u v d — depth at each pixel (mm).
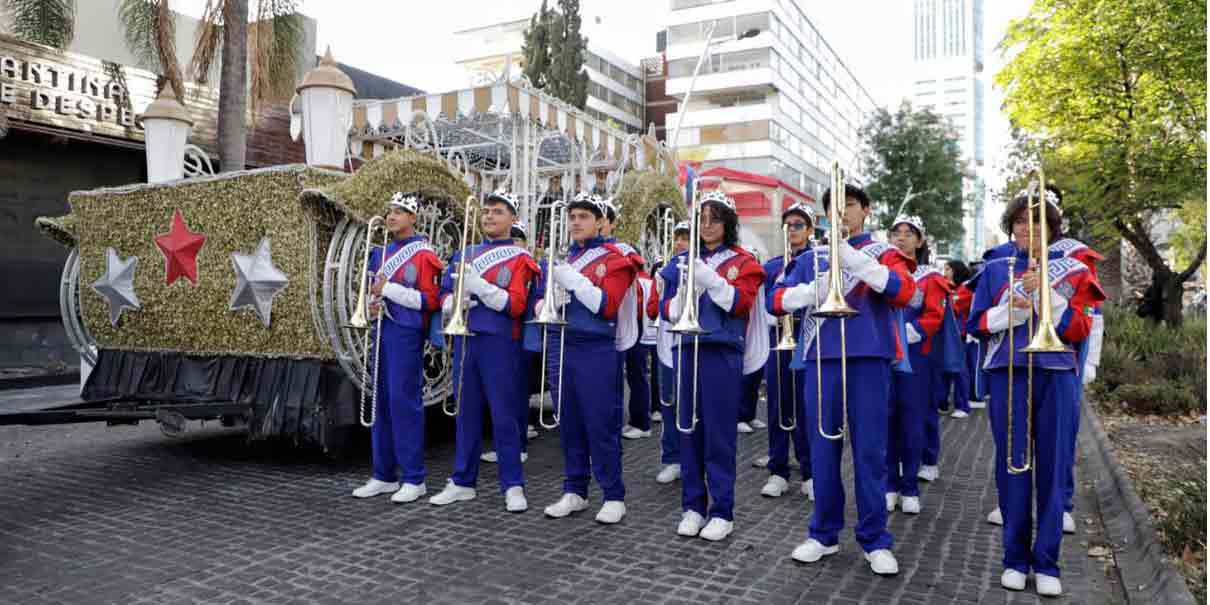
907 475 5039
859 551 4285
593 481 5871
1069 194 14266
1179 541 4133
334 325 5742
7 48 10391
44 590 3680
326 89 6848
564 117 8305
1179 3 12250
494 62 57219
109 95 11500
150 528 4609
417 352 5250
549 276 4660
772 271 5621
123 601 3561
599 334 4699
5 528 4602
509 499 5000
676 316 4406
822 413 4062
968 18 139000
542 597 3625
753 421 8297
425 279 5172
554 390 5074
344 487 5574
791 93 52406
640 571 3961
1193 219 15094
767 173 48688
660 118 57844
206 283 6340
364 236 5871
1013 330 3736
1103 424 8078
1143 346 11695
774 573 3943
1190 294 21453
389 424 5375
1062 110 14109
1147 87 13148
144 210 6684
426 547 4293
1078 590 3791
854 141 68625
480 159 11273
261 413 6066
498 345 4977
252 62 11141
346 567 3986
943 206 32250
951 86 125750
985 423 8484
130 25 11188
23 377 10680
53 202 11547
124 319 6938
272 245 5949
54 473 5957
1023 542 3777
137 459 6441
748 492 5586
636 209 8805
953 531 4676
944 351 5914
